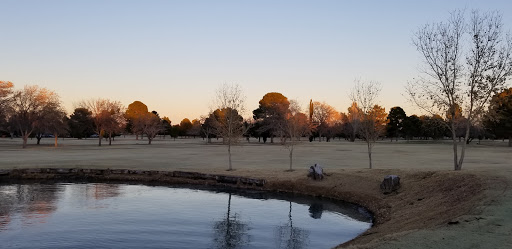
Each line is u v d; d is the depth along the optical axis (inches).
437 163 1528.1
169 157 1996.8
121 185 1252.5
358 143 4104.3
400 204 826.2
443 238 448.1
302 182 1147.3
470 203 628.1
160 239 640.4
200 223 759.7
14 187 1203.9
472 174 835.4
